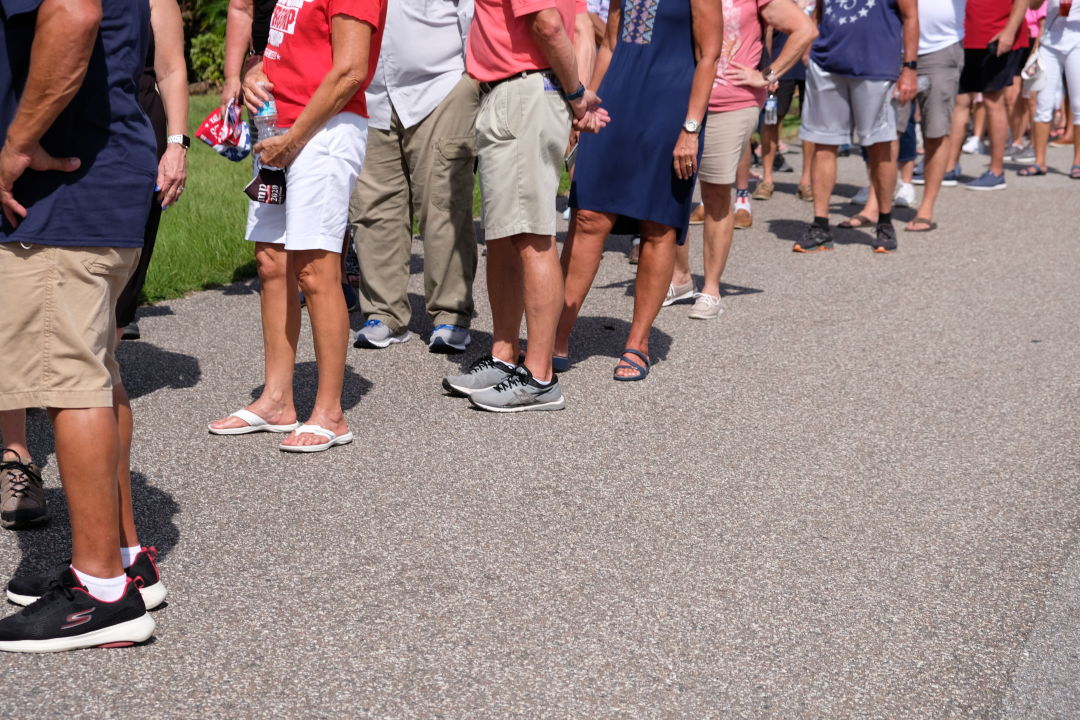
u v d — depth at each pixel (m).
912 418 5.47
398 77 6.11
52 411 3.22
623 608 3.60
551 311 5.38
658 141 5.72
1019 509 4.46
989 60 12.29
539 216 5.28
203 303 7.36
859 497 4.54
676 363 6.28
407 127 6.13
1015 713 3.12
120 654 3.26
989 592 3.79
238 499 4.36
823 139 9.20
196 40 19.69
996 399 5.76
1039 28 14.35
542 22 5.05
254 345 6.45
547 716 3.01
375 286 6.45
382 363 6.19
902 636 3.50
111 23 3.23
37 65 3.00
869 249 9.51
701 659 3.32
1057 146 16.41
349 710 3.01
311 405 5.50
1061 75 13.65
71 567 3.33
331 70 4.59
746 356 6.43
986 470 4.85
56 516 4.22
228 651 3.29
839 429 5.30
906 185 11.42
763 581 3.82
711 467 4.80
